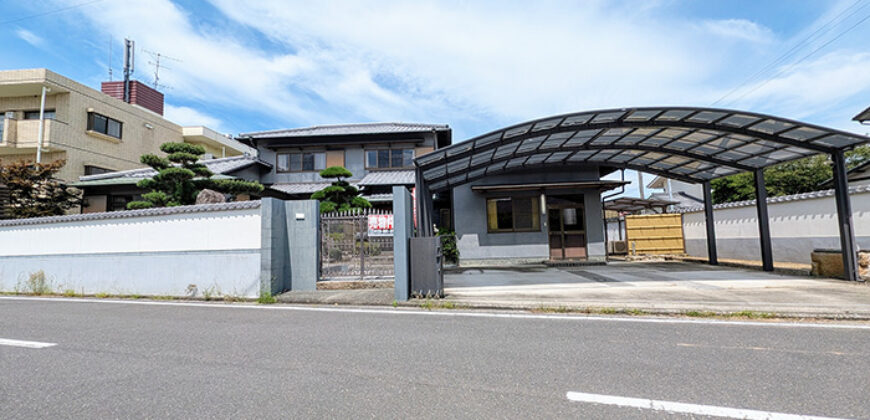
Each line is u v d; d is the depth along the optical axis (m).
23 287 8.02
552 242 11.73
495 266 11.33
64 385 2.75
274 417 2.22
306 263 7.16
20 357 3.41
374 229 7.21
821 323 4.34
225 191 10.74
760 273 8.29
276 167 16.52
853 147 6.82
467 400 2.43
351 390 2.61
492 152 8.94
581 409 2.29
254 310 5.65
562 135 8.39
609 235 17.08
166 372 3.00
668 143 8.70
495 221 11.82
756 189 8.85
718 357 3.19
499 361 3.16
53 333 4.31
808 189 16.94
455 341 3.78
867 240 7.35
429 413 2.26
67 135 13.91
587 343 3.65
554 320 4.69
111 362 3.25
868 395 2.42
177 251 7.27
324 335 4.08
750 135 7.11
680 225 13.66
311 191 14.64
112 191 13.70
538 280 7.98
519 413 2.24
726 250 11.30
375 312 5.33
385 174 15.70
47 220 7.97
